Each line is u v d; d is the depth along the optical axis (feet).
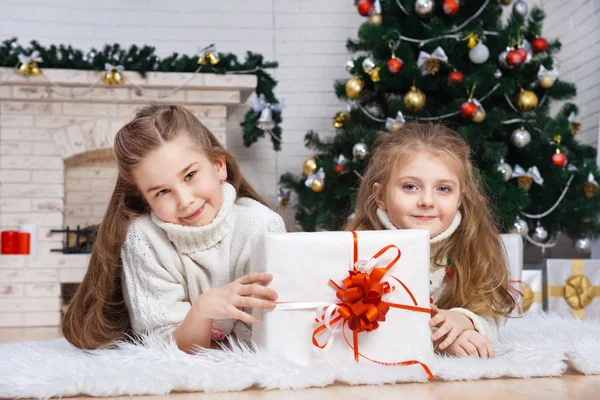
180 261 4.99
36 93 12.46
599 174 10.52
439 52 10.07
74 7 14.28
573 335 5.58
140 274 4.98
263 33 14.76
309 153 14.53
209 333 4.47
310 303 4.06
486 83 10.18
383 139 5.81
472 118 10.03
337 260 4.09
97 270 5.23
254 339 4.31
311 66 14.75
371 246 4.11
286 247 4.07
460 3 10.78
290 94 14.69
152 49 12.67
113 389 3.74
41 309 12.28
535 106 10.29
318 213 11.19
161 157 4.58
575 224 11.03
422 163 5.12
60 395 3.76
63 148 12.63
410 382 3.95
